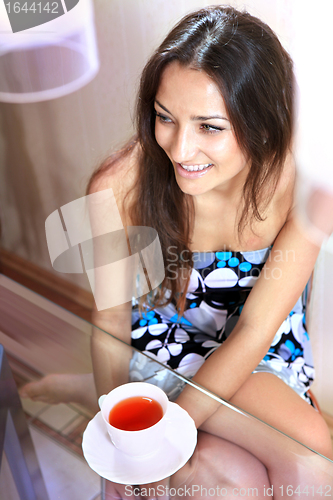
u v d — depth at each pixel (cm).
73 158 145
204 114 88
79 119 137
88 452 71
